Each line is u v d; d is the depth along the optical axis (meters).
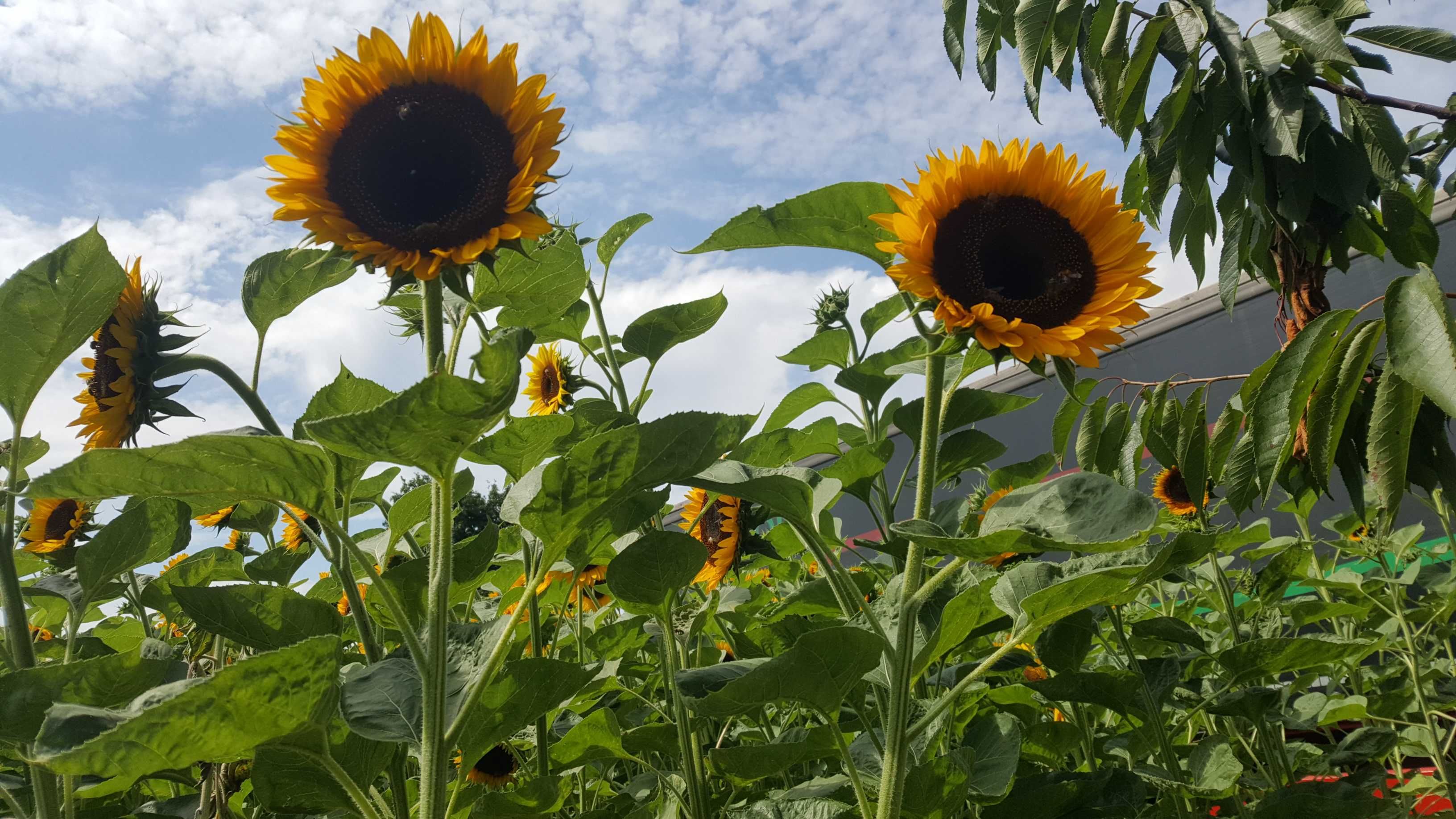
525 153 0.71
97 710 0.57
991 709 1.04
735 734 1.18
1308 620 1.12
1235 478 1.12
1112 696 0.93
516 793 0.83
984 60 1.41
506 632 0.66
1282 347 1.05
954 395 1.00
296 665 0.58
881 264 0.85
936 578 0.72
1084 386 1.08
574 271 0.85
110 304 0.73
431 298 0.71
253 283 0.88
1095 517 0.67
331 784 0.69
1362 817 0.88
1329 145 1.24
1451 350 0.88
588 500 0.69
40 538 1.19
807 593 1.11
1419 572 1.62
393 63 0.73
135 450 0.59
